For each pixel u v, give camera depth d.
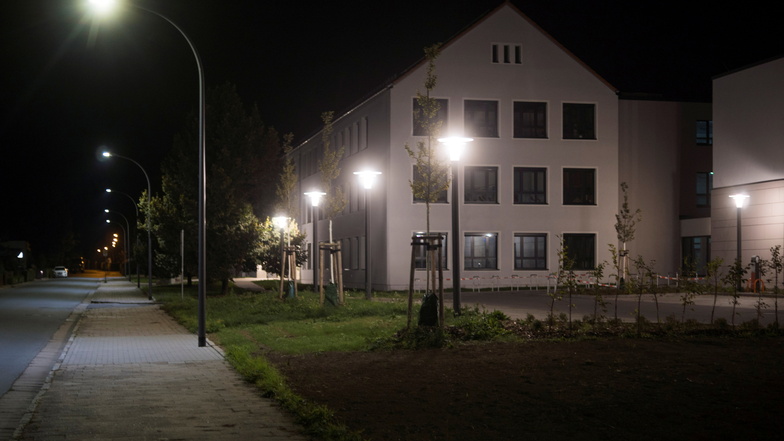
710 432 7.37
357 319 19.98
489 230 40.72
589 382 9.94
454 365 11.78
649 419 7.91
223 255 36.88
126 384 10.79
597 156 42.41
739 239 33.44
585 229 42.06
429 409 8.65
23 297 40.97
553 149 41.81
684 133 44.78
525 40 41.66
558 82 42.00
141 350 15.34
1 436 7.50
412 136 40.09
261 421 8.21
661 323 16.39
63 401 9.45
